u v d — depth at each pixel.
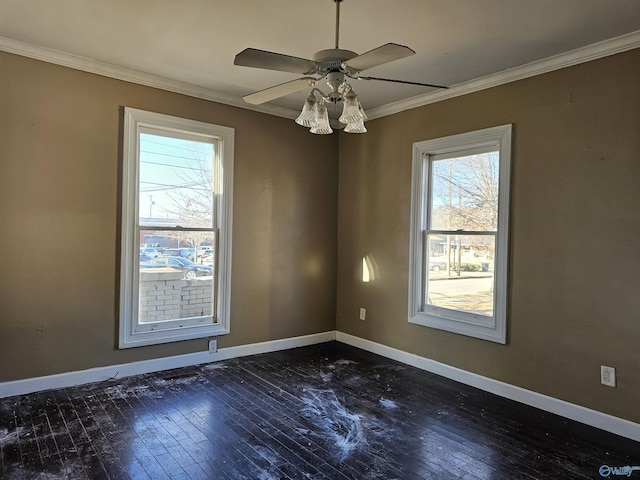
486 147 3.61
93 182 3.44
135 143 3.62
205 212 4.08
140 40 2.97
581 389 2.95
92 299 3.46
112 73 3.47
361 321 4.70
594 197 2.89
